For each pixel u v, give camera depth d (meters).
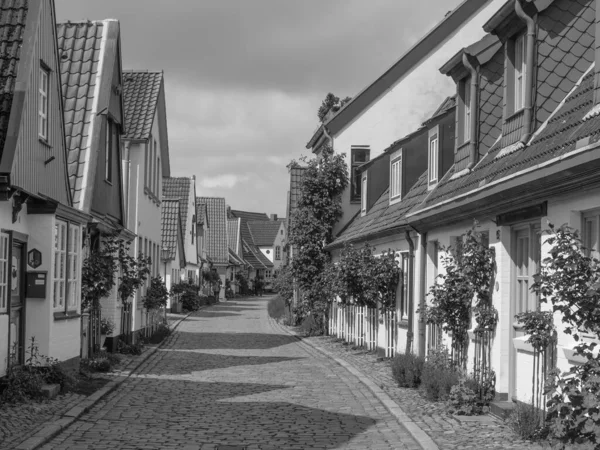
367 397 13.81
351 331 25.02
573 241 8.49
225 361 20.12
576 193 8.97
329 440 10.05
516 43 12.48
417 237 17.22
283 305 43.09
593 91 9.59
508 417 10.67
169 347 24.11
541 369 10.06
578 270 7.81
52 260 12.91
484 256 12.19
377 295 19.89
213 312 49.12
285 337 29.14
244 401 13.27
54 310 13.28
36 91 12.88
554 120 10.84
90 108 17.97
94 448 9.26
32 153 12.75
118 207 21.00
